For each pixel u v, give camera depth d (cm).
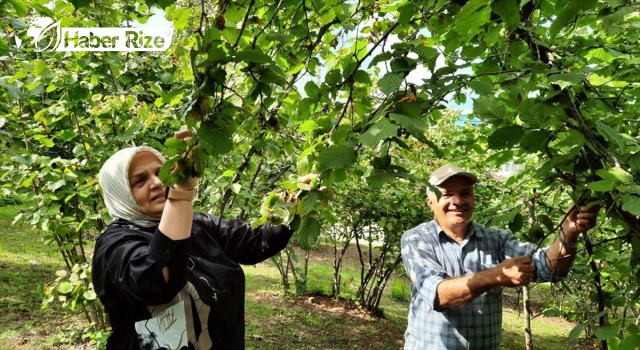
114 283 120
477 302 212
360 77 132
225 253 172
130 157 145
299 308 639
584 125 118
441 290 181
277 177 353
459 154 412
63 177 313
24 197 358
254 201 364
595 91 140
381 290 660
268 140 222
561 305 474
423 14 130
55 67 320
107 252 126
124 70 357
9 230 837
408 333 231
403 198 580
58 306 496
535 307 801
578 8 99
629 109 188
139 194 145
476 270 220
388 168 110
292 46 174
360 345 525
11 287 530
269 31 163
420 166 427
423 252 223
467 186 223
